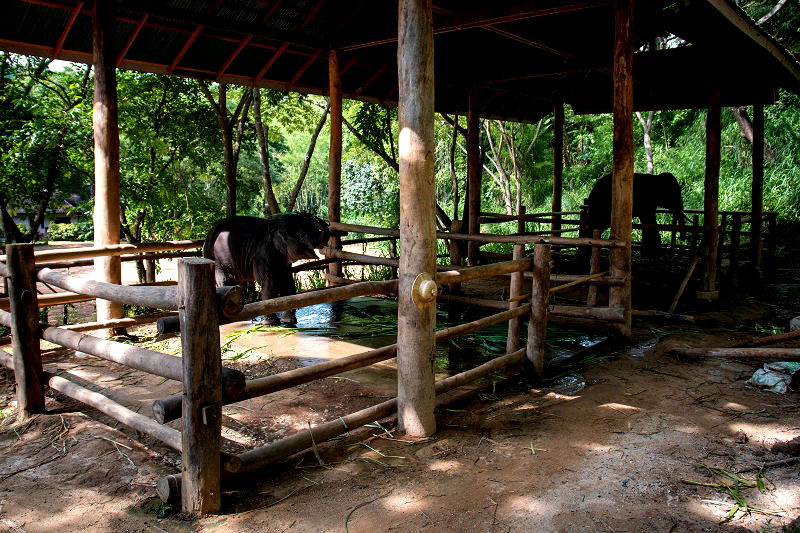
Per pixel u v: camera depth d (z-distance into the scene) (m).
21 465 3.14
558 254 10.95
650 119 16.06
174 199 8.77
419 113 3.30
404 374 3.50
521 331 6.13
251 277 6.34
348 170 21.23
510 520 2.59
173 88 8.91
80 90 7.42
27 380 3.77
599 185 10.17
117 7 5.47
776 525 2.54
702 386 4.42
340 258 7.22
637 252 11.77
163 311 6.96
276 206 11.21
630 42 5.43
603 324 6.30
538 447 3.36
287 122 12.85
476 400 4.17
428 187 3.37
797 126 14.07
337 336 5.87
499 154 17.36
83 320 7.50
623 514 2.63
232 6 6.25
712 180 7.46
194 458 2.60
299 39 7.01
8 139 6.66
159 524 2.59
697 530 2.51
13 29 5.46
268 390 3.01
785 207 12.99
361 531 2.52
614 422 3.73
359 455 3.27
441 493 2.83
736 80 8.46
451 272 3.79
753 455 3.24
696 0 5.37
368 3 7.03
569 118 20.59
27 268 3.73
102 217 5.35
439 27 6.39
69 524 2.59
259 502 2.77
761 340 5.25
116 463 3.13
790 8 14.24
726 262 10.46
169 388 4.32
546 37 6.99
